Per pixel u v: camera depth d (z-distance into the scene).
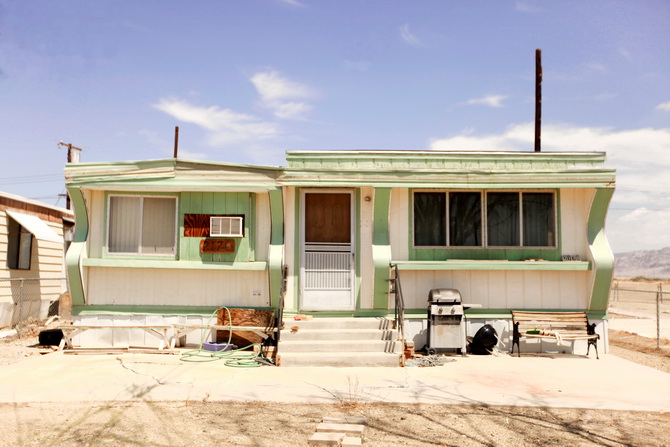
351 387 8.84
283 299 11.66
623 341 15.30
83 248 12.29
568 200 12.59
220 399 8.02
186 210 12.42
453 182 12.19
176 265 12.20
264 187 12.09
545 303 12.46
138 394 8.29
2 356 11.55
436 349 12.12
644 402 8.05
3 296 16.09
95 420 6.94
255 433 6.48
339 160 12.30
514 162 12.41
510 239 12.66
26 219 17.06
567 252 12.53
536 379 9.58
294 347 10.95
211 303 12.41
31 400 7.92
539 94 20.69
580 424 6.96
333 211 12.60
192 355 11.42
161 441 6.19
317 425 6.71
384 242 12.30
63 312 19.44
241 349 11.74
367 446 6.09
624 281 75.25
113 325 12.28
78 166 12.22
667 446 6.16
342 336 11.32
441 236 12.66
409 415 7.29
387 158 12.30
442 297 11.73
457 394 8.44
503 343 12.37
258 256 12.43
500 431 6.66
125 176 12.19
